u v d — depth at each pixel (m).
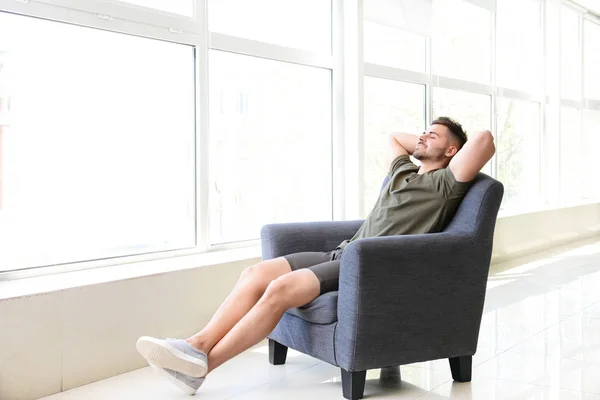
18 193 2.96
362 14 4.68
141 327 3.03
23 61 2.96
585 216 8.33
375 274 2.48
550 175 7.98
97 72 3.26
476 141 2.66
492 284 5.21
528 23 7.58
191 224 3.76
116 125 3.35
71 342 2.75
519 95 7.32
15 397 2.56
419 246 2.56
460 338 2.72
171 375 2.51
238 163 4.06
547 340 3.49
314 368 3.03
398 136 3.28
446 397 2.61
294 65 4.41
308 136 4.54
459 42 6.20
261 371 2.99
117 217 3.38
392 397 2.61
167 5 3.55
